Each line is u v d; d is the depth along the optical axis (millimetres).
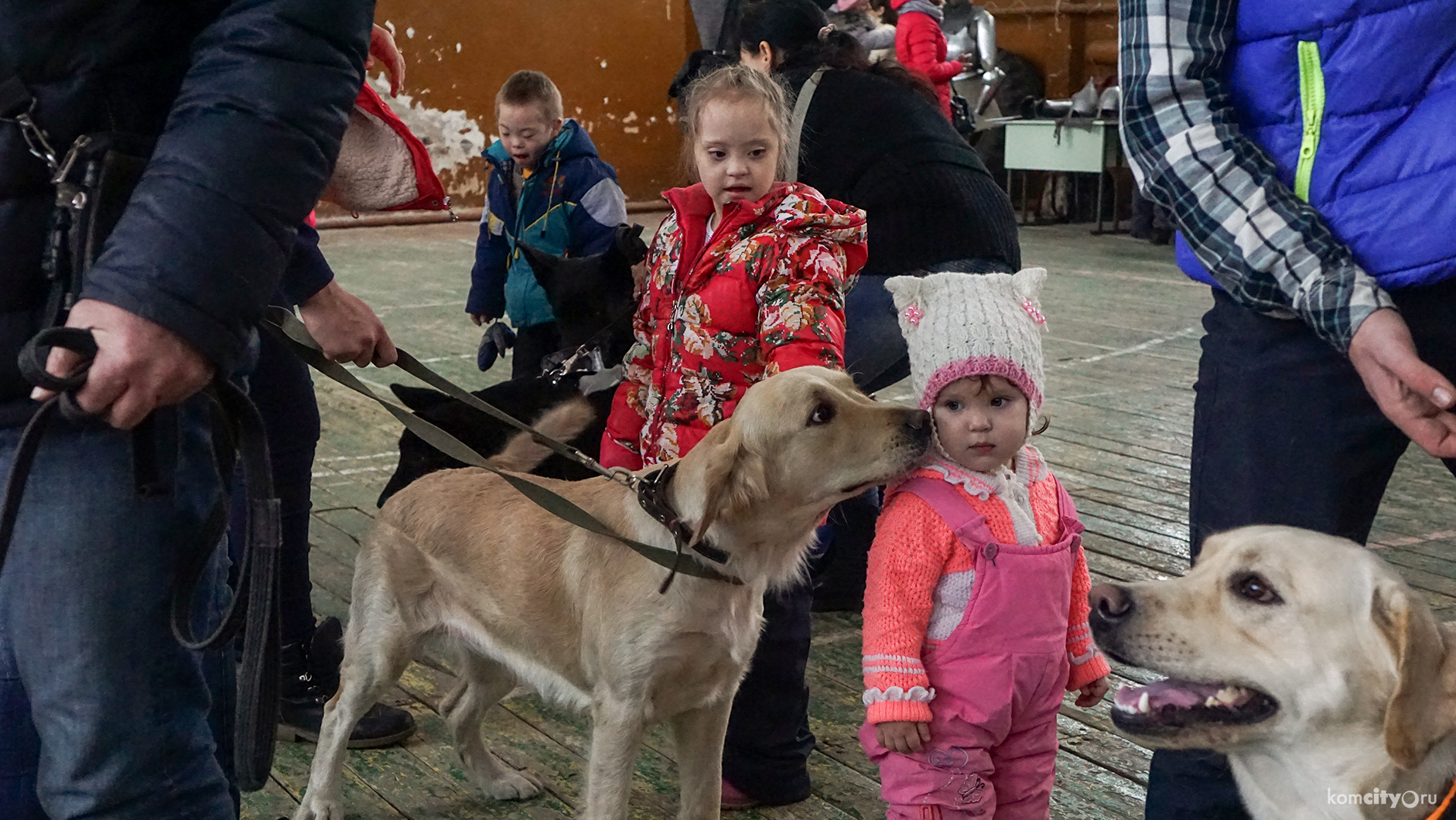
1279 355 1957
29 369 1257
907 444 2051
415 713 3152
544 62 14125
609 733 2256
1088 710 3148
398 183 2285
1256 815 1947
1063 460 5285
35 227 1407
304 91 1387
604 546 2312
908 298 2170
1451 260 1775
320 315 2084
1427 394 1645
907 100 3301
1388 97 1799
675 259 2572
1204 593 1836
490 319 4816
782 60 3283
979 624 2041
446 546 2539
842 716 3135
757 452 2096
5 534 1341
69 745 1488
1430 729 1616
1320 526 2000
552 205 4445
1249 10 1887
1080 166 12055
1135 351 7363
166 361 1309
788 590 2602
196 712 1586
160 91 1471
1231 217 1860
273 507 1482
